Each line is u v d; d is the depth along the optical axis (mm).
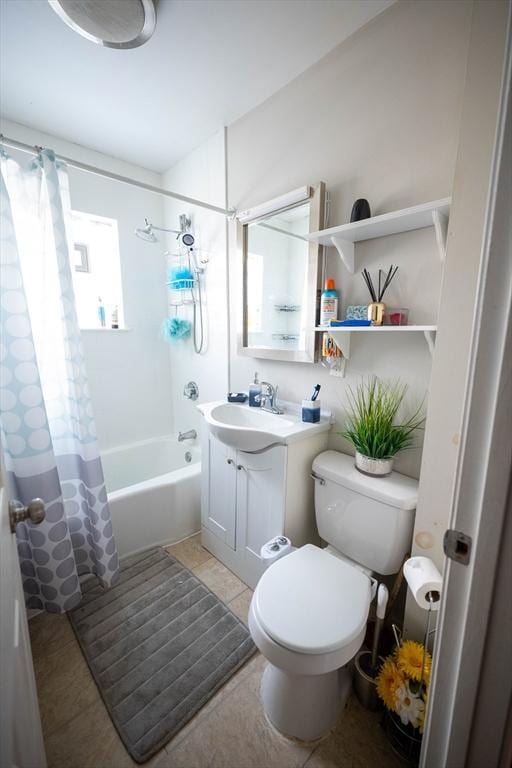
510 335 444
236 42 1292
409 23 1107
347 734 1046
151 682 1171
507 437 457
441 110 1072
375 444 1211
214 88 1559
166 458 2736
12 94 1604
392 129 1196
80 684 1169
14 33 1248
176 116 1776
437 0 1038
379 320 1201
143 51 1335
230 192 1908
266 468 1432
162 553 1849
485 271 463
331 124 1382
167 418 2807
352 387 1438
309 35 1260
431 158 1110
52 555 1342
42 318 1378
